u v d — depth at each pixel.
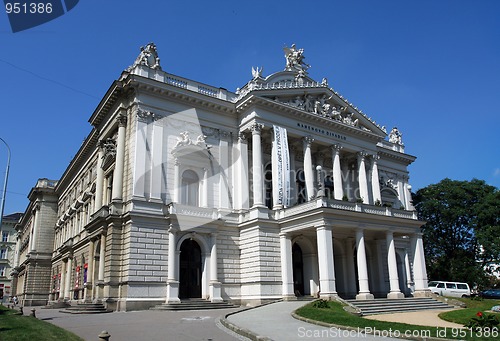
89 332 18.73
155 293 33.16
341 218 35.81
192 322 22.64
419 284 39.94
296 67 48.50
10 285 108.75
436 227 64.88
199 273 36.75
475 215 60.56
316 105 45.75
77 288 44.06
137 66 37.78
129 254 32.84
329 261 33.75
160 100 38.28
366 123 50.41
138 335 17.75
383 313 29.56
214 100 40.91
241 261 38.62
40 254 67.19
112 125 40.12
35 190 70.06
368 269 43.34
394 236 43.47
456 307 35.22
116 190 35.94
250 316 24.44
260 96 41.25
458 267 59.59
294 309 28.12
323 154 48.34
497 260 59.06
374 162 50.22
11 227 113.44
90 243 39.22
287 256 37.62
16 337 15.89
